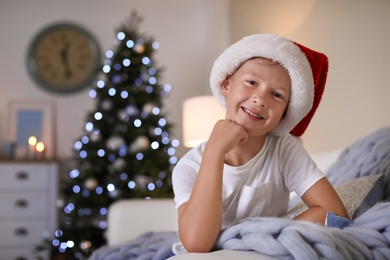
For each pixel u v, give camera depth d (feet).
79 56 14.48
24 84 14.33
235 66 2.94
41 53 14.37
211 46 13.20
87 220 11.53
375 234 2.20
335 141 8.80
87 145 11.86
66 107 14.38
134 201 5.93
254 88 2.74
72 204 11.69
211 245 2.35
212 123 9.57
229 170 2.89
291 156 3.03
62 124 14.33
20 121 13.92
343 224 2.47
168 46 14.90
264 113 2.71
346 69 8.64
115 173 11.66
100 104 12.23
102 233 11.46
